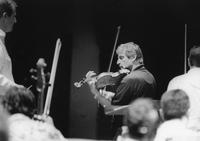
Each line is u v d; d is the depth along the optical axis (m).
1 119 3.85
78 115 12.48
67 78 12.56
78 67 12.59
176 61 12.54
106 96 8.32
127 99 7.59
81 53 12.63
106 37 12.64
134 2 12.63
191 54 7.38
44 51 12.62
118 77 8.43
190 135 5.79
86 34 12.68
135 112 4.94
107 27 12.66
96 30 12.66
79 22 12.69
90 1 12.66
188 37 12.54
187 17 12.54
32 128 5.49
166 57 12.58
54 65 7.36
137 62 7.86
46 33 12.64
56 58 7.39
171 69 12.54
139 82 7.57
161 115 6.22
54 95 12.52
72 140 12.17
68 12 12.68
